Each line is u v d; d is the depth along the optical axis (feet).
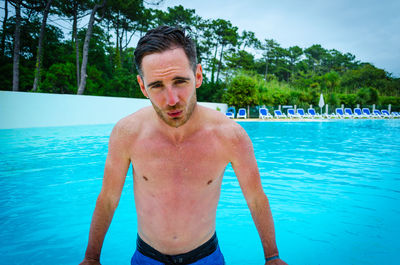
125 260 6.31
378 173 14.01
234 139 3.22
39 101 32.37
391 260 6.09
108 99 40.19
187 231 3.35
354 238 7.16
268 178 13.06
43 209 9.09
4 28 67.62
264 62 185.78
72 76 69.26
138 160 3.22
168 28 2.64
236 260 6.31
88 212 8.87
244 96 74.64
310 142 26.32
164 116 2.75
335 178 13.07
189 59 2.63
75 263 6.10
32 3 65.41
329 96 95.30
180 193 3.22
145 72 2.58
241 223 8.18
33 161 16.03
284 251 6.56
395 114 88.89
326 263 6.04
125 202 9.95
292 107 85.51
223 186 11.78
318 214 8.77
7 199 9.94
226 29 140.56
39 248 6.72
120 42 109.29
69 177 12.77
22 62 69.36
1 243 6.92
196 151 3.15
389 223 8.03
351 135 32.58
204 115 3.27
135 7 92.68
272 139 28.58
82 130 30.45
